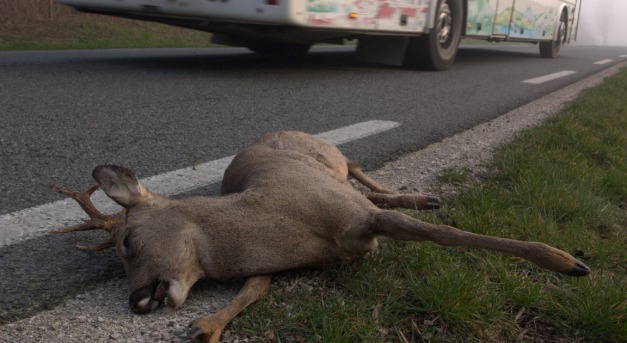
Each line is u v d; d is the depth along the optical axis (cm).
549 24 1655
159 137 514
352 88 831
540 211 366
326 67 1062
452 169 444
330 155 365
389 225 265
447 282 257
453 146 535
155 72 873
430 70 1120
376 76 977
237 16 788
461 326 244
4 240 305
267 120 600
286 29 817
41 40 1309
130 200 267
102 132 519
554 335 248
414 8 1005
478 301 252
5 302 248
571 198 382
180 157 461
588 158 526
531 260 249
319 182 283
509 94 871
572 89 966
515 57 1677
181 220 255
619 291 266
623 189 447
